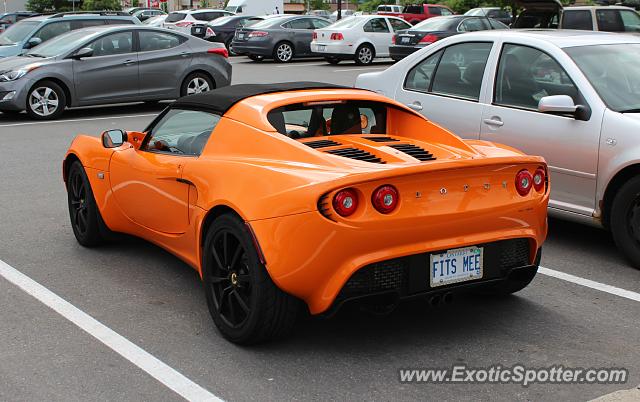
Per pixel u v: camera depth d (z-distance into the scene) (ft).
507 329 15.24
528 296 17.13
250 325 13.82
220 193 14.46
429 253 13.66
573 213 20.13
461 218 13.73
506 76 22.08
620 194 18.81
